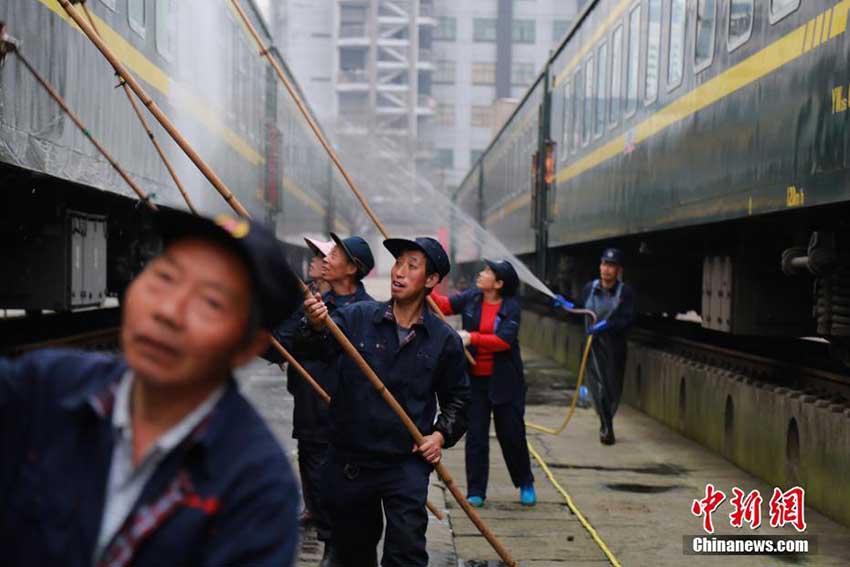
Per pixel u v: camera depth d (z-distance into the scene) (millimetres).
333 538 4121
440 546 5523
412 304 4035
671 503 6656
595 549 5578
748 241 8977
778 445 7070
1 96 5223
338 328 3793
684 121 9289
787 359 10469
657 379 10445
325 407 5215
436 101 59281
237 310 1586
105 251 8516
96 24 6848
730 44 8008
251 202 13969
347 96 57969
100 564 1571
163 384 1563
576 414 10797
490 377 6410
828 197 6117
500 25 59875
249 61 13719
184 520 1569
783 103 6871
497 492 6977
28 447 1636
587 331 8812
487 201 29031
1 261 7359
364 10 57938
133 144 7824
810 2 6441
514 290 6367
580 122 14508
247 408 1658
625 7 11773
